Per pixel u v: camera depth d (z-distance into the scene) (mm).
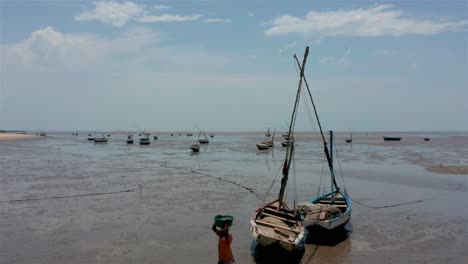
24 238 15664
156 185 29141
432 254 14133
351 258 13766
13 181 30797
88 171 37781
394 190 27422
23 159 50625
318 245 15203
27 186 28328
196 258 13578
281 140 130000
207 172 37531
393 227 17734
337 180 32156
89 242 15203
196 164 45531
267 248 13922
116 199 23641
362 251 14508
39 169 39188
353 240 15836
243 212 20484
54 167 41188
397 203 22938
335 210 15820
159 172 37281
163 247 14688
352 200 23859
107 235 16141
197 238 15812
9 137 127125
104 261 13203
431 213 20391
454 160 48938
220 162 48219
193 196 24766
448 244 15242
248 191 26828
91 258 13477
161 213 20000
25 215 19500
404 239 15914
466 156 55344
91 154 61344
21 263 12945
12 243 15016
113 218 18953
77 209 20875
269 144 81438
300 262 13398
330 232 15508
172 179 32438
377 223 18422
